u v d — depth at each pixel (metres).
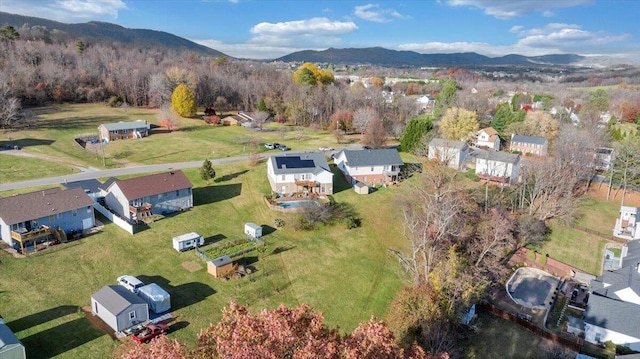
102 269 45.38
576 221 68.06
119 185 57.00
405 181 76.50
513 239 59.19
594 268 56.31
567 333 42.97
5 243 47.97
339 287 46.91
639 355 37.31
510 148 98.56
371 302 45.00
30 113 107.75
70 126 101.19
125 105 125.12
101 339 35.12
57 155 78.69
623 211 66.62
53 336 35.06
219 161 81.38
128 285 41.62
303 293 45.16
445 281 41.56
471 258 50.91
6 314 37.06
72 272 44.19
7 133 89.94
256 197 66.88
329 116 124.44
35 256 46.06
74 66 145.38
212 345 20.84
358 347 20.45
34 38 192.88
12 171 68.38
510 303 47.91
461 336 40.44
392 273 50.47
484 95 155.25
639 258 54.03
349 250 54.44
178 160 81.19
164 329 36.75
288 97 132.38
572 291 50.59
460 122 99.44
